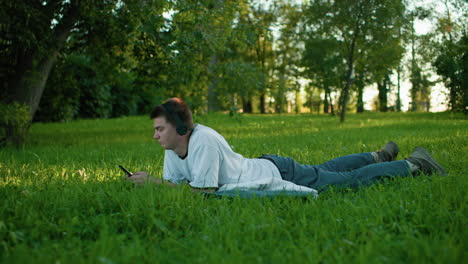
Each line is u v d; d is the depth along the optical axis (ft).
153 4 29.68
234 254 6.56
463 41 58.39
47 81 38.50
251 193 10.62
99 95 85.35
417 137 27.55
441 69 59.26
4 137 27.96
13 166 17.67
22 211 9.09
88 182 12.82
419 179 12.04
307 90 130.93
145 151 23.47
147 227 8.20
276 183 11.09
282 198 10.50
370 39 57.47
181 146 10.94
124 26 32.83
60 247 7.20
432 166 12.82
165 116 10.53
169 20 32.12
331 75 83.20
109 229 8.13
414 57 64.13
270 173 11.56
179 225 8.47
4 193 11.39
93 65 40.52
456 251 6.32
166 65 34.73
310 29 59.57
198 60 34.65
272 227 7.87
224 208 9.20
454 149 19.52
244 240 7.41
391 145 13.89
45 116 70.95
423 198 9.79
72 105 70.79
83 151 24.18
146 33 32.27
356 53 60.80
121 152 22.81
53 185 12.24
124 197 10.27
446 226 7.93
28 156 21.89
